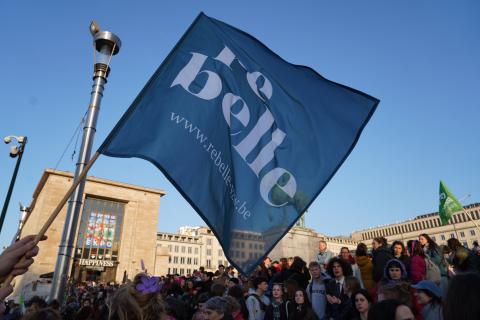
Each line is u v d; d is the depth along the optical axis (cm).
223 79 482
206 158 424
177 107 430
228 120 465
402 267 621
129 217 5041
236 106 476
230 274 1312
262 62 525
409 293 480
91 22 772
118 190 5084
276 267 1149
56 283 595
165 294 1314
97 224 4788
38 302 602
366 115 502
